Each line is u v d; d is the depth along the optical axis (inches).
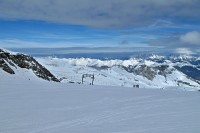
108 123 581.3
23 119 623.8
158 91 1323.8
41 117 647.8
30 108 767.7
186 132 493.7
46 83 1756.9
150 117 643.5
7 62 2928.2
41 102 880.9
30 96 1024.2
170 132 494.3
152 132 497.4
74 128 539.2
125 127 541.3
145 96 1059.9
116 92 1213.7
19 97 991.0
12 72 2677.2
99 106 813.9
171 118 627.8
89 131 513.7
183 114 679.7
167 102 896.3
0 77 2117.4
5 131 520.7
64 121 604.4
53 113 698.2
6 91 1166.3
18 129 534.6
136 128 530.9
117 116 659.4
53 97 1007.0
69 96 1041.5
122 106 813.9
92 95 1080.2
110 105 831.7
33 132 513.7
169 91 1359.5
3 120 613.0
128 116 658.8
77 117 647.8
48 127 549.3
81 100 937.5
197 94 1174.3
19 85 1467.8
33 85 1510.8
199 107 791.7
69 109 759.1
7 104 831.1
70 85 1628.9
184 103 872.9
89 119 625.3
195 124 561.0
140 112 711.7
